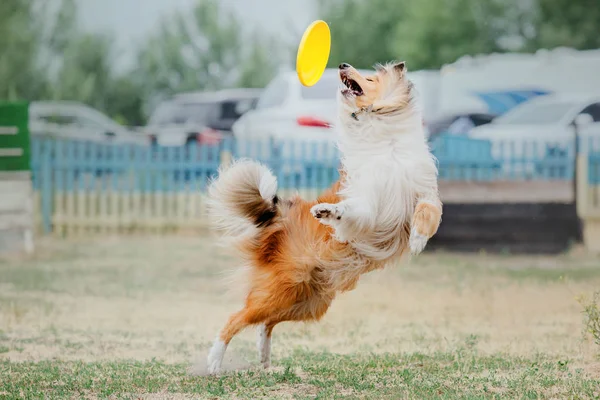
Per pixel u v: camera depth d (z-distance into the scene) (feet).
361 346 30.53
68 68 142.10
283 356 28.78
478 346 30.19
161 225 64.90
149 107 148.46
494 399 22.35
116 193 64.85
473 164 61.93
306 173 64.54
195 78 148.87
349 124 24.86
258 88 148.46
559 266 51.39
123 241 61.72
